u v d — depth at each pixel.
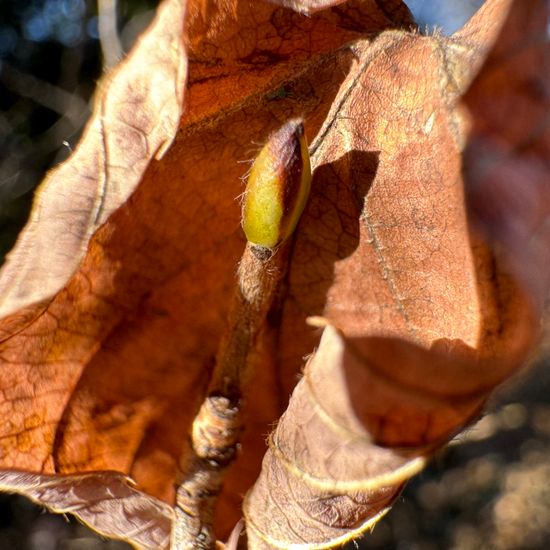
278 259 0.09
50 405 0.09
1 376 0.09
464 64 0.08
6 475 0.09
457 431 0.07
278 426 0.08
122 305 0.10
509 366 0.06
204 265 0.10
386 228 0.09
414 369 0.07
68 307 0.09
